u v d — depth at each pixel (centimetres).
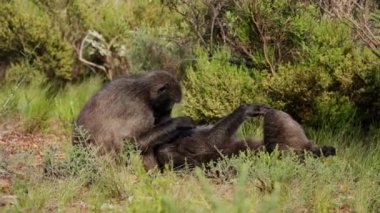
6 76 3400
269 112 2108
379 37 2519
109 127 2102
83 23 3616
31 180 1908
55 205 1747
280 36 2600
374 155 2283
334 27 2592
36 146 2619
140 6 3662
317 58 2542
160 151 2133
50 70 3506
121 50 3441
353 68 2495
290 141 2072
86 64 3569
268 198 1237
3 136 2777
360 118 2556
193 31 2980
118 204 1784
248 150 2017
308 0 2702
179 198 1647
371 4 2684
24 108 3033
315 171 1905
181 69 3112
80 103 3166
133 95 2123
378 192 1794
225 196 1827
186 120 2144
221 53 2697
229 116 2133
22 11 3534
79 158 1994
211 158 2133
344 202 1806
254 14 2609
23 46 3472
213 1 2803
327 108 2517
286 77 2512
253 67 2684
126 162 2062
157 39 3238
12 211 1656
